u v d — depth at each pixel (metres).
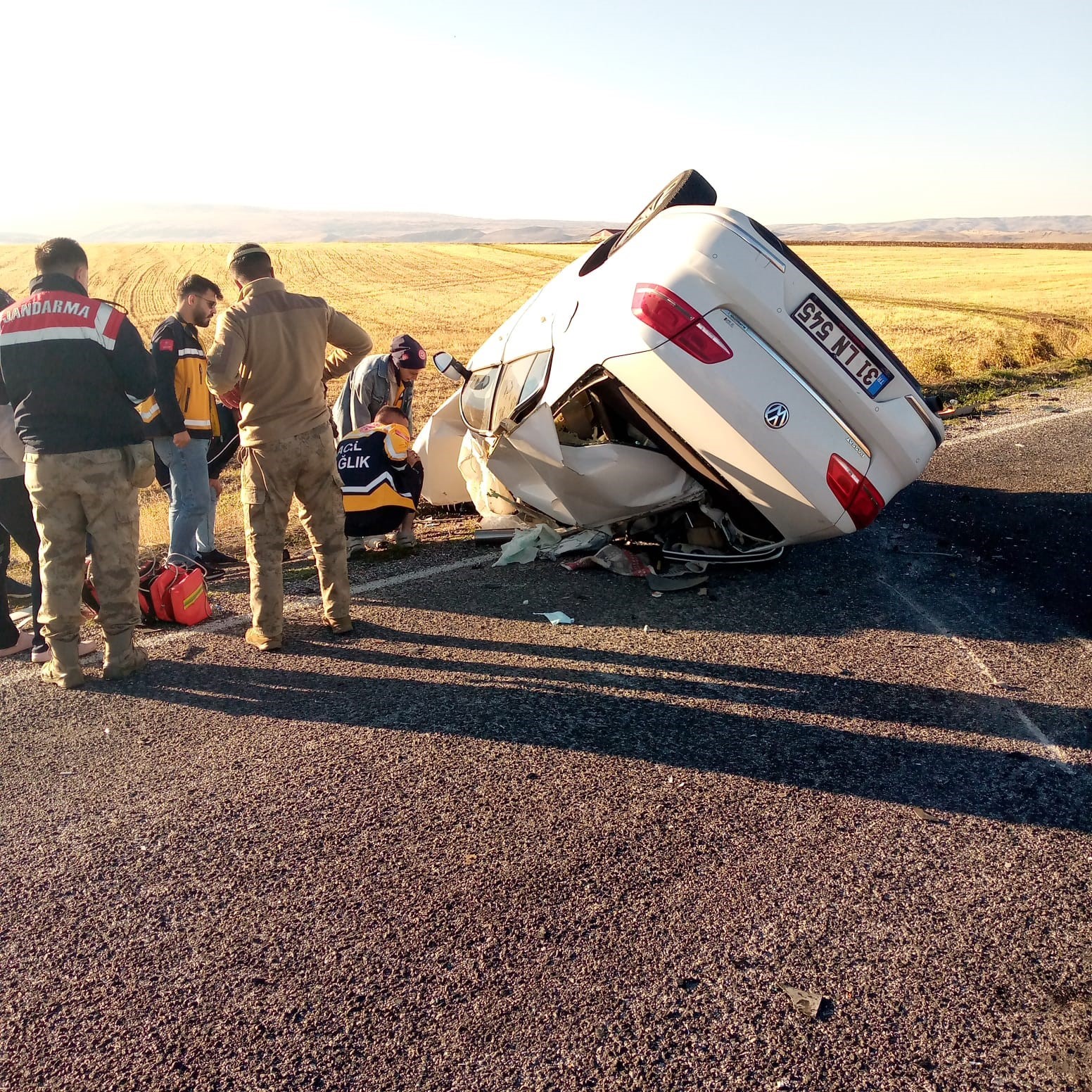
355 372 6.44
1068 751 3.26
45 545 3.80
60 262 3.76
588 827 2.82
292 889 2.56
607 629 4.47
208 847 2.75
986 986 2.18
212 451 6.18
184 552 5.61
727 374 4.57
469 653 4.20
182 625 4.66
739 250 4.58
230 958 2.30
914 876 2.59
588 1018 2.09
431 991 2.18
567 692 3.76
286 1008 2.14
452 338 27.03
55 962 2.30
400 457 5.71
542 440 5.16
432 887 2.55
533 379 5.32
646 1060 1.98
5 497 4.23
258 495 4.10
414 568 5.58
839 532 4.95
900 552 5.62
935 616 4.59
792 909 2.45
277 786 3.08
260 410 4.01
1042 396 10.79
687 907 2.46
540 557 5.63
